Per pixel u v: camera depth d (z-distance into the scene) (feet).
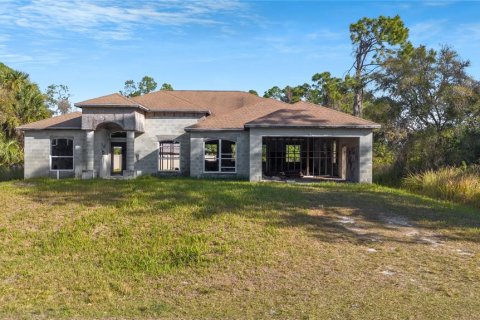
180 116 95.14
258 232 39.68
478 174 69.26
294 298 26.53
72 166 93.91
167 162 105.50
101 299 27.14
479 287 28.09
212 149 112.98
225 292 27.89
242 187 64.75
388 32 153.17
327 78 173.78
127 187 63.93
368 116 100.48
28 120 130.82
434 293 27.07
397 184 83.20
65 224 42.57
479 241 38.81
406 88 92.73
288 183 76.74
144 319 23.63
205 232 39.68
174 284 29.58
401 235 40.16
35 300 27.02
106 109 85.66
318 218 45.27
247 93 112.37
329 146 105.29
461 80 90.68
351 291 27.45
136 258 34.40
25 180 80.43
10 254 35.63
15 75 133.90
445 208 52.85
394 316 23.65
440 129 91.91
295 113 85.71
